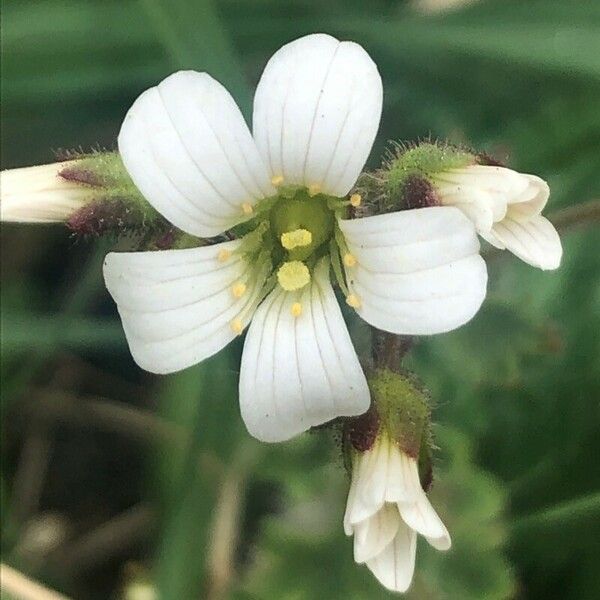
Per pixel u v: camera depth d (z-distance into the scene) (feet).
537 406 0.23
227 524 0.23
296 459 0.22
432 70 0.27
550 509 0.22
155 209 0.16
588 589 0.22
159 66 0.26
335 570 0.21
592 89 0.25
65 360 0.27
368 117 0.15
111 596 0.26
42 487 0.27
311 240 0.17
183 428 0.24
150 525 0.26
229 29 0.27
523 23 0.25
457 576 0.21
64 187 0.17
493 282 0.24
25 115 0.27
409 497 0.16
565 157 0.25
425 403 0.17
